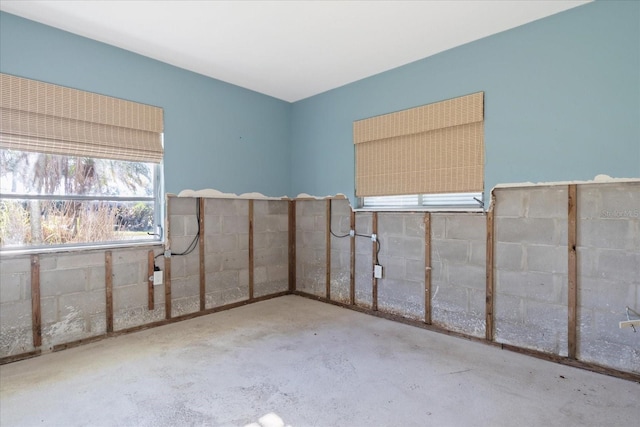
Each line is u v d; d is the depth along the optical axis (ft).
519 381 8.05
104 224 10.73
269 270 15.20
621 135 8.05
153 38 10.05
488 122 10.00
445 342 10.38
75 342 9.94
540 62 9.11
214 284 13.23
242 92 13.97
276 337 10.75
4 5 8.39
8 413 6.78
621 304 8.14
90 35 9.87
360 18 8.99
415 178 11.60
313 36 9.94
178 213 12.12
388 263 12.51
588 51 8.41
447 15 8.87
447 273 11.02
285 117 15.69
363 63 11.73
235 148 13.75
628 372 8.05
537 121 9.19
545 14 8.86
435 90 11.05
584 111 8.50
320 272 14.85
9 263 8.92
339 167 13.94
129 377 8.21
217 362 9.03
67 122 9.72
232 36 9.93
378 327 11.67
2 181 9.04
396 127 11.98
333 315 12.92
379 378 8.21
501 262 9.92
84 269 10.12
